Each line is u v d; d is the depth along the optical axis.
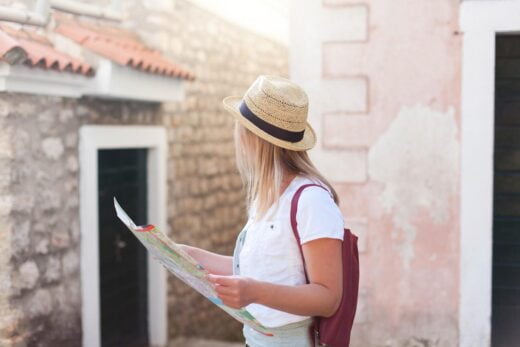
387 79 4.18
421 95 4.14
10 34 4.34
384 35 4.17
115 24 6.17
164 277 6.41
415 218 4.18
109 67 4.82
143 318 6.34
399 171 4.19
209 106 7.38
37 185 4.48
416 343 4.21
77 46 4.86
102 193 5.65
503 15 4.00
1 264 4.18
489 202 4.09
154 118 6.20
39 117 4.50
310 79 4.27
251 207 1.91
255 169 1.86
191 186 6.95
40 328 4.53
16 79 4.10
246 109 1.85
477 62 4.06
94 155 5.18
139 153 6.22
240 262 1.87
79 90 4.87
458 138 4.12
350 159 4.24
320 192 1.78
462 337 4.15
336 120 4.25
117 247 5.90
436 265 4.17
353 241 1.85
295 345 1.85
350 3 4.19
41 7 4.66
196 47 6.98
